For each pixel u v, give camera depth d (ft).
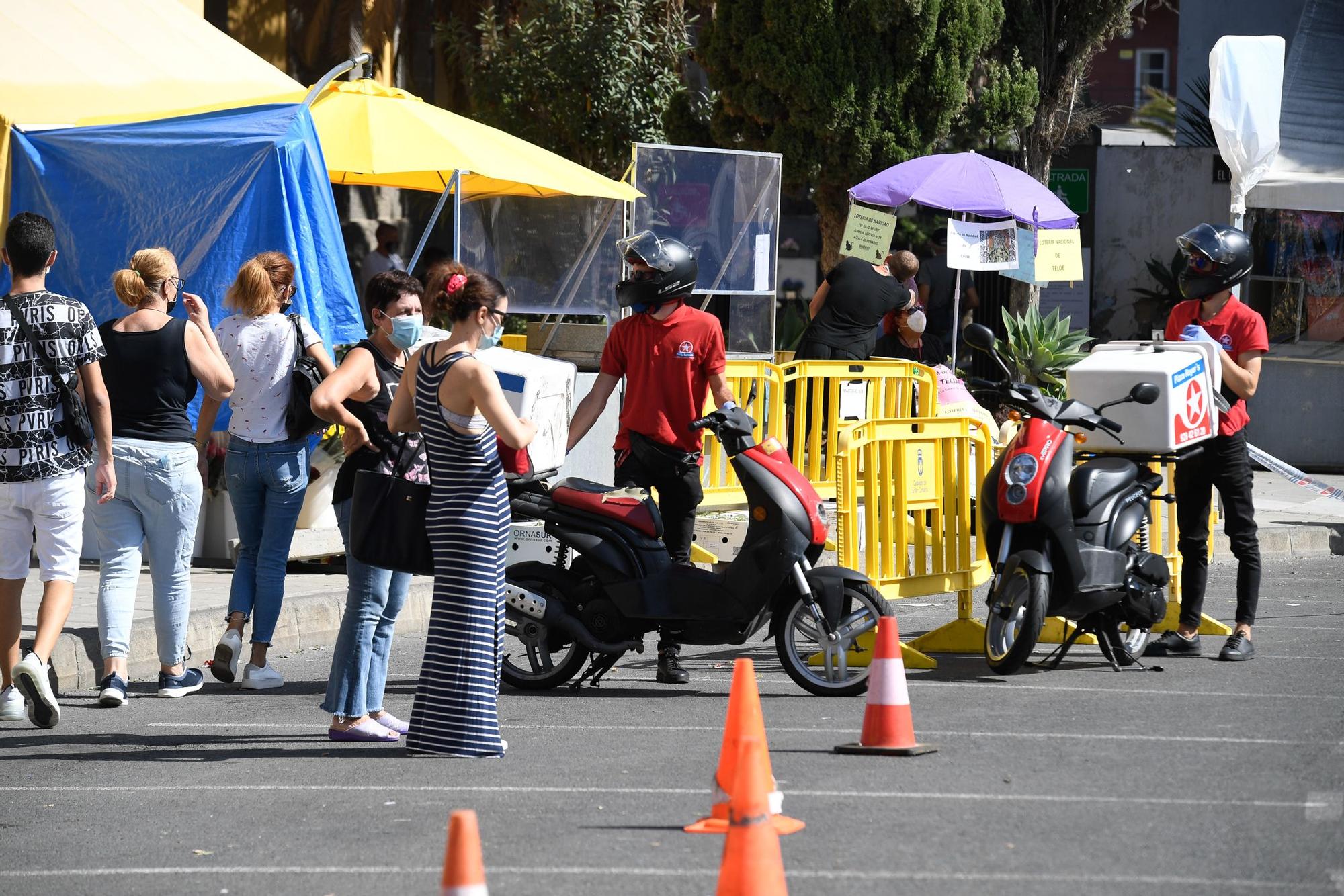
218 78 129.49
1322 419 181.27
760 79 165.07
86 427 77.92
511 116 187.32
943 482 94.99
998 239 147.95
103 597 82.99
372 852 56.18
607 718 78.89
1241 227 142.51
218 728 77.61
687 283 86.74
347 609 74.08
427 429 68.59
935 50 165.58
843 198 170.40
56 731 77.05
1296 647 94.84
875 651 69.67
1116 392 87.10
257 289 85.46
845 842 55.52
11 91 116.88
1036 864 52.80
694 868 53.16
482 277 67.36
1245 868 52.16
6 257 77.15
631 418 87.76
